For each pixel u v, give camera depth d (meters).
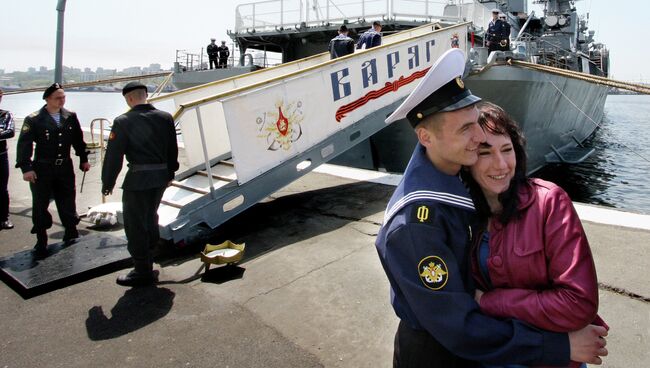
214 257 4.01
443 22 11.20
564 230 1.21
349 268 4.04
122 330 3.15
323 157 6.10
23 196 7.18
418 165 1.35
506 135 1.33
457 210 1.29
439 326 1.23
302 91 5.72
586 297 1.16
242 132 5.05
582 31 24.36
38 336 3.10
